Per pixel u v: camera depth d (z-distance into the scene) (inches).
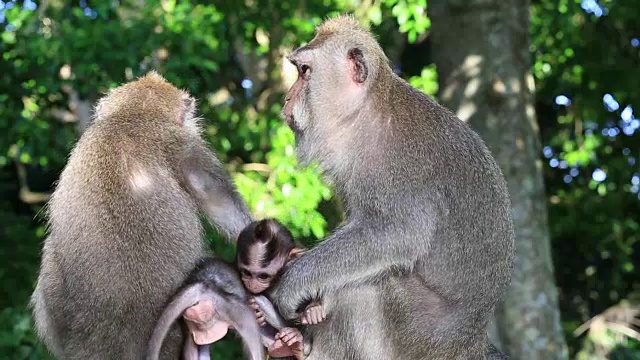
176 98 279.4
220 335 249.4
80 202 250.1
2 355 556.4
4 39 657.0
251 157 715.4
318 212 567.8
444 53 600.7
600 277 1037.8
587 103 923.4
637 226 958.4
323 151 283.4
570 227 941.8
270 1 676.7
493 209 273.9
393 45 799.1
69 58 609.9
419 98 281.9
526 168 584.7
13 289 667.4
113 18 677.3
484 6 588.7
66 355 248.5
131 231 246.5
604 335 797.2
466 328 273.1
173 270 247.8
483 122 586.9
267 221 271.6
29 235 707.4
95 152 256.4
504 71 586.6
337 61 283.7
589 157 897.5
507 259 277.0
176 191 256.7
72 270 246.2
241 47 764.6
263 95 719.7
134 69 609.0
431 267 272.2
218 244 510.6
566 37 872.3
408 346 274.7
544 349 572.7
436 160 271.6
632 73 893.8
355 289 273.0
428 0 609.0
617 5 851.4
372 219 271.7
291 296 266.7
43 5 676.7
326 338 275.3
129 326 243.1
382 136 275.6
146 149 259.1
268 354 271.0
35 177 905.5
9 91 679.7
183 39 617.6
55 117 737.0
